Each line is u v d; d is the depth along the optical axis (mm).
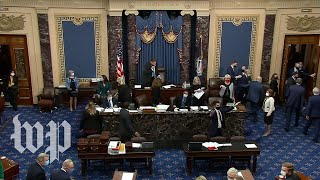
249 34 14031
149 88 13062
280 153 10594
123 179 7656
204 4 13258
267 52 14125
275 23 13883
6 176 8039
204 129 10891
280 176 7422
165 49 13734
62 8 13406
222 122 10281
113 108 11031
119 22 13320
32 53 13672
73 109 13617
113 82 13547
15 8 13094
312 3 13555
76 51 13938
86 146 8875
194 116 10766
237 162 9703
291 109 11883
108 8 13336
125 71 14016
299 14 13711
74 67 14102
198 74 13641
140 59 13805
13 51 13609
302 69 14234
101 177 9234
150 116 10703
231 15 13789
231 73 13844
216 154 9023
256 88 12391
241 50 14203
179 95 12070
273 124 12602
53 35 13602
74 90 13438
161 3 13172
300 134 11867
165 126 10797
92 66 14148
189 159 9258
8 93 13367
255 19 13875
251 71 14430
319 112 11117
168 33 13539
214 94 13406
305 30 13891
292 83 12789
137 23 13344
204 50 13766
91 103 10523
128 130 9938
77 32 13742
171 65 13898
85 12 13555
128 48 13609
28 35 13469
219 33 13977
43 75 13922
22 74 13906
